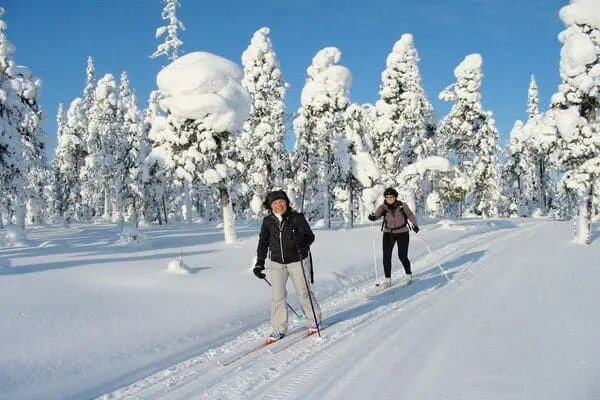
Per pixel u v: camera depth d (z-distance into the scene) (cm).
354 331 642
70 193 5994
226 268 1201
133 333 684
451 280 998
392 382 434
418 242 1888
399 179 2997
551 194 5916
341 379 458
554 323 602
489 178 4303
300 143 3153
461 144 4250
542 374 427
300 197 3291
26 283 933
